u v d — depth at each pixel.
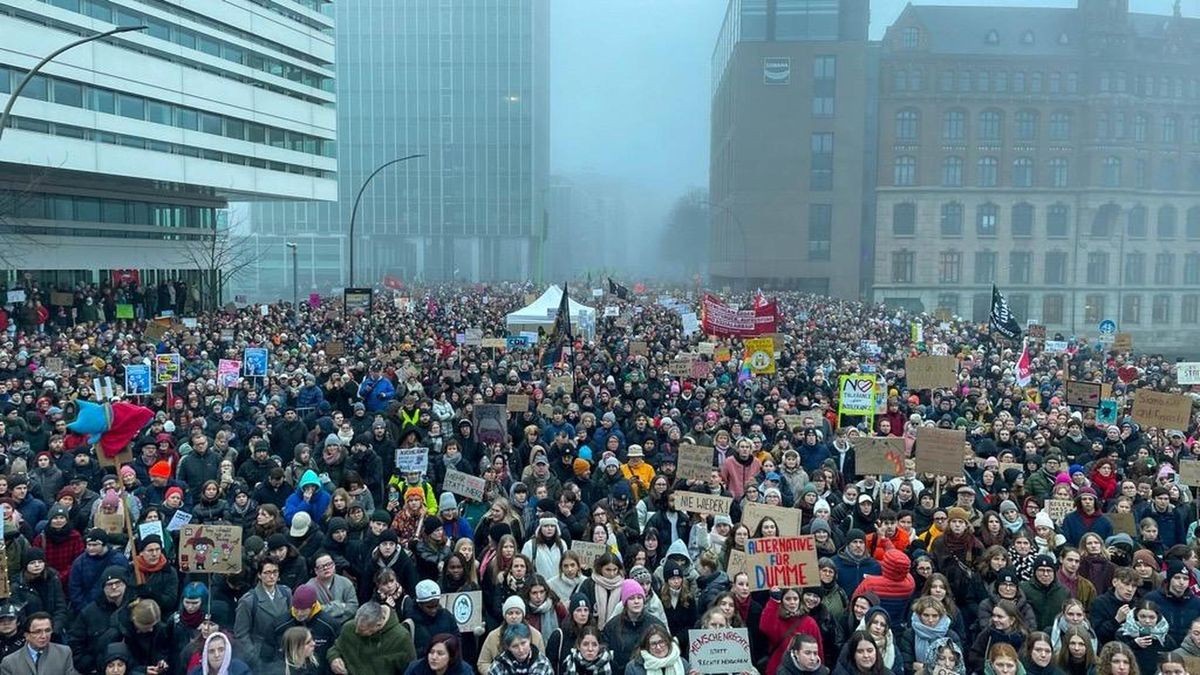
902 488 11.41
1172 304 82.75
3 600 8.23
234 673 7.36
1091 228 82.00
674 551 9.29
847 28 86.38
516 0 125.50
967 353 28.92
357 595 9.15
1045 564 8.71
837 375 23.88
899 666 7.91
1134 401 15.77
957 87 83.25
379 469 12.72
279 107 55.19
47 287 43.31
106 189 47.97
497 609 8.77
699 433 15.31
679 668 7.45
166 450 13.25
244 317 35.16
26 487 10.73
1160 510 11.36
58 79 38.59
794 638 7.47
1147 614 7.98
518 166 127.12
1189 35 83.00
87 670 8.07
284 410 15.95
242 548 8.96
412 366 20.50
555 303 32.44
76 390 17.44
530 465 13.06
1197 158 82.44
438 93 126.94
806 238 87.56
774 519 10.02
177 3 45.38
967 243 83.62
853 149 86.69
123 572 8.26
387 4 126.00
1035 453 13.53
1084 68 82.12
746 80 87.38
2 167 38.62
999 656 7.15
